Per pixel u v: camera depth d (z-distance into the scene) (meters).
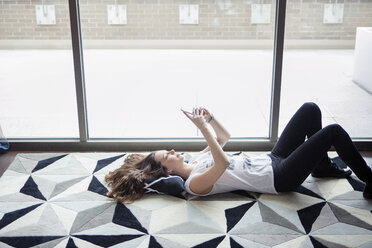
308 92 3.35
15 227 2.26
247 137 3.27
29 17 3.18
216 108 3.50
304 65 3.28
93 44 3.22
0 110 3.47
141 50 3.30
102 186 2.68
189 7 3.19
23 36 3.24
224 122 3.38
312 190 2.60
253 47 3.24
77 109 3.18
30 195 2.58
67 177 2.80
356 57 3.26
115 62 3.32
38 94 3.42
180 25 3.24
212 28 3.24
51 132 3.35
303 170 2.41
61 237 2.17
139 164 2.63
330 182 2.70
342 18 3.16
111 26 3.19
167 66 3.45
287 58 3.26
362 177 2.45
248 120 3.40
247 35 3.21
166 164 2.59
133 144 3.25
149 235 2.18
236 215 2.34
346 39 3.21
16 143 3.28
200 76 3.48
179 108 3.59
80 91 3.14
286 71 3.29
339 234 2.17
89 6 3.11
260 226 2.24
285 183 2.46
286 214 2.35
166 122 3.45
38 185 2.70
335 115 3.41
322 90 3.35
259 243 2.10
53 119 3.46
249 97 3.41
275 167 2.50
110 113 3.54
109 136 3.31
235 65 3.34
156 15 3.21
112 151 3.27
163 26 3.24
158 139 3.27
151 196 2.56
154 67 3.40
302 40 3.20
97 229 2.23
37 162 3.03
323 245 2.08
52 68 3.33
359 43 3.23
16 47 3.28
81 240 2.14
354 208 2.40
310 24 3.16
